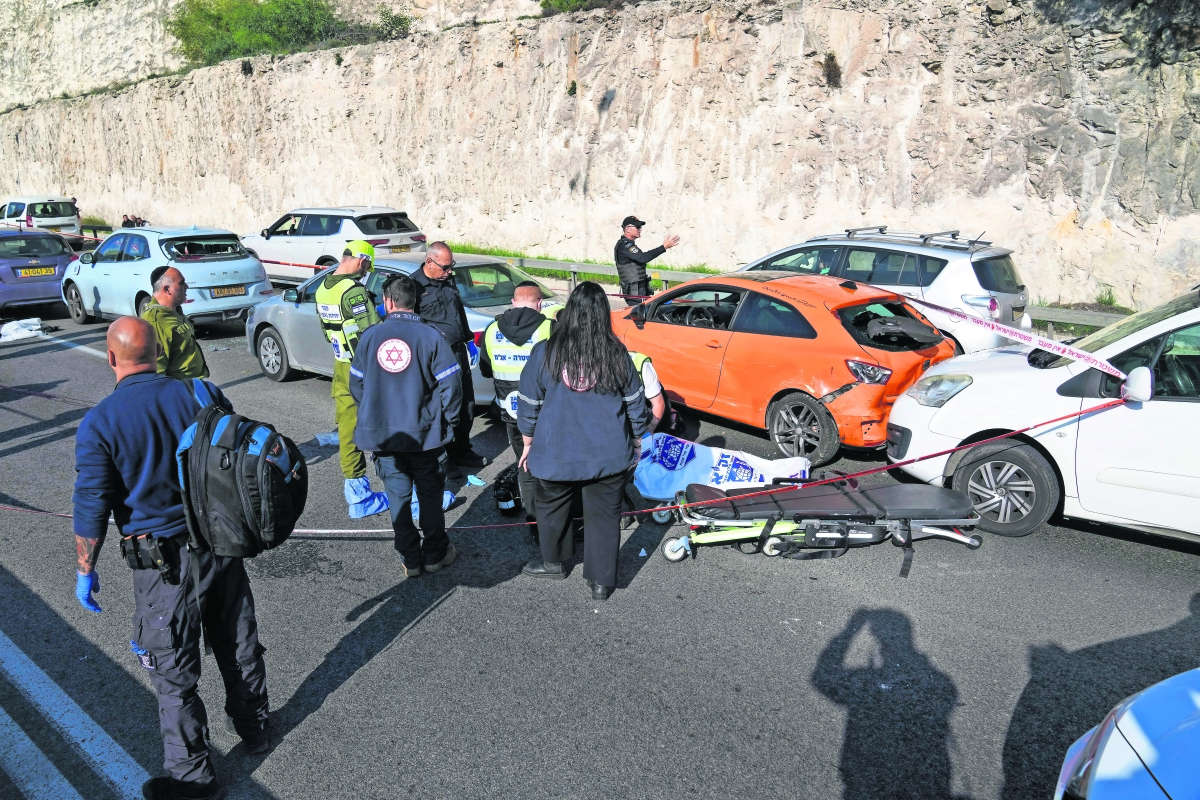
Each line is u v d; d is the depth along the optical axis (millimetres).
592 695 3684
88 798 3125
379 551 5211
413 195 22234
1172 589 4586
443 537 4859
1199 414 4523
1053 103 12656
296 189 25156
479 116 20281
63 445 7516
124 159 31031
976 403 5289
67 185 34156
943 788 3109
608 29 17594
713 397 7074
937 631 4184
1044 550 5090
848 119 14641
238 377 10016
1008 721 3488
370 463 6906
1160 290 11992
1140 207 12070
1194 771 2170
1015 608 4398
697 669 3879
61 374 10312
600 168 18172
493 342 5348
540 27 18688
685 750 3322
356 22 26625
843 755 3289
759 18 15422
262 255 17219
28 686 3848
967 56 13305
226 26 29516
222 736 3475
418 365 4457
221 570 3043
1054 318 10172
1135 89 11938
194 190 28562
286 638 4195
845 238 9711
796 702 3625
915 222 14094
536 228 19641
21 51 39188
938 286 8734
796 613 4375
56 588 4809
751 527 4961
